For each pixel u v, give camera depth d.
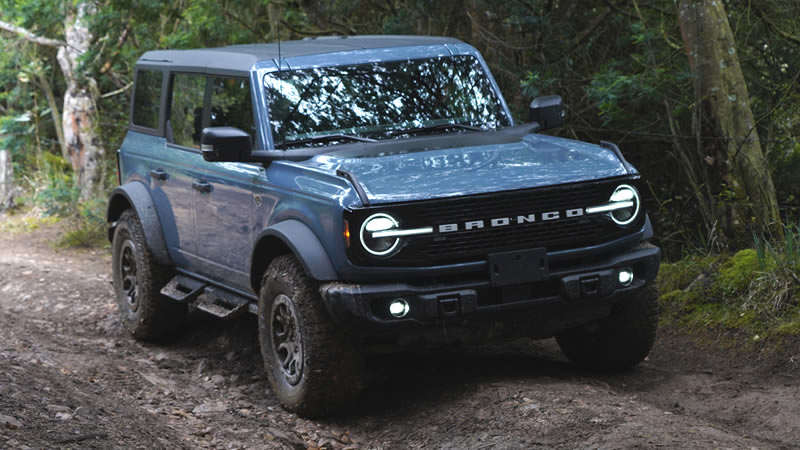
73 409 5.18
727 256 7.49
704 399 5.61
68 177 16.73
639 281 5.62
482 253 5.24
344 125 6.15
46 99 19.27
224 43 11.97
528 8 9.18
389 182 5.26
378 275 5.16
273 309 5.83
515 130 6.27
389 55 6.52
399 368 6.54
